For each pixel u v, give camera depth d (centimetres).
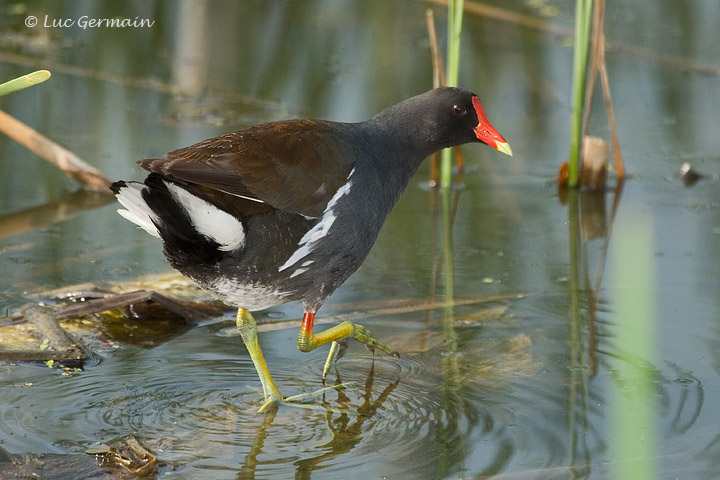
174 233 730
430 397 834
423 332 966
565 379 862
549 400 824
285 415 799
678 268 1109
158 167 685
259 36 1900
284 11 2017
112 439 743
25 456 700
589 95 1372
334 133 823
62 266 1098
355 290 1067
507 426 780
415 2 2069
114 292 1026
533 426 780
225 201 753
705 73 1730
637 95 1684
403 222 1273
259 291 802
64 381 838
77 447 725
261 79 1711
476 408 812
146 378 853
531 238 1227
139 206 711
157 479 688
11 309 977
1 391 813
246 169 744
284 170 764
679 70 1756
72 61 1739
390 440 759
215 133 1478
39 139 1311
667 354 905
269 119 1536
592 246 1201
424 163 1510
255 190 743
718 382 850
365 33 1930
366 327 979
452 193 1375
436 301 1038
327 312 1009
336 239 804
